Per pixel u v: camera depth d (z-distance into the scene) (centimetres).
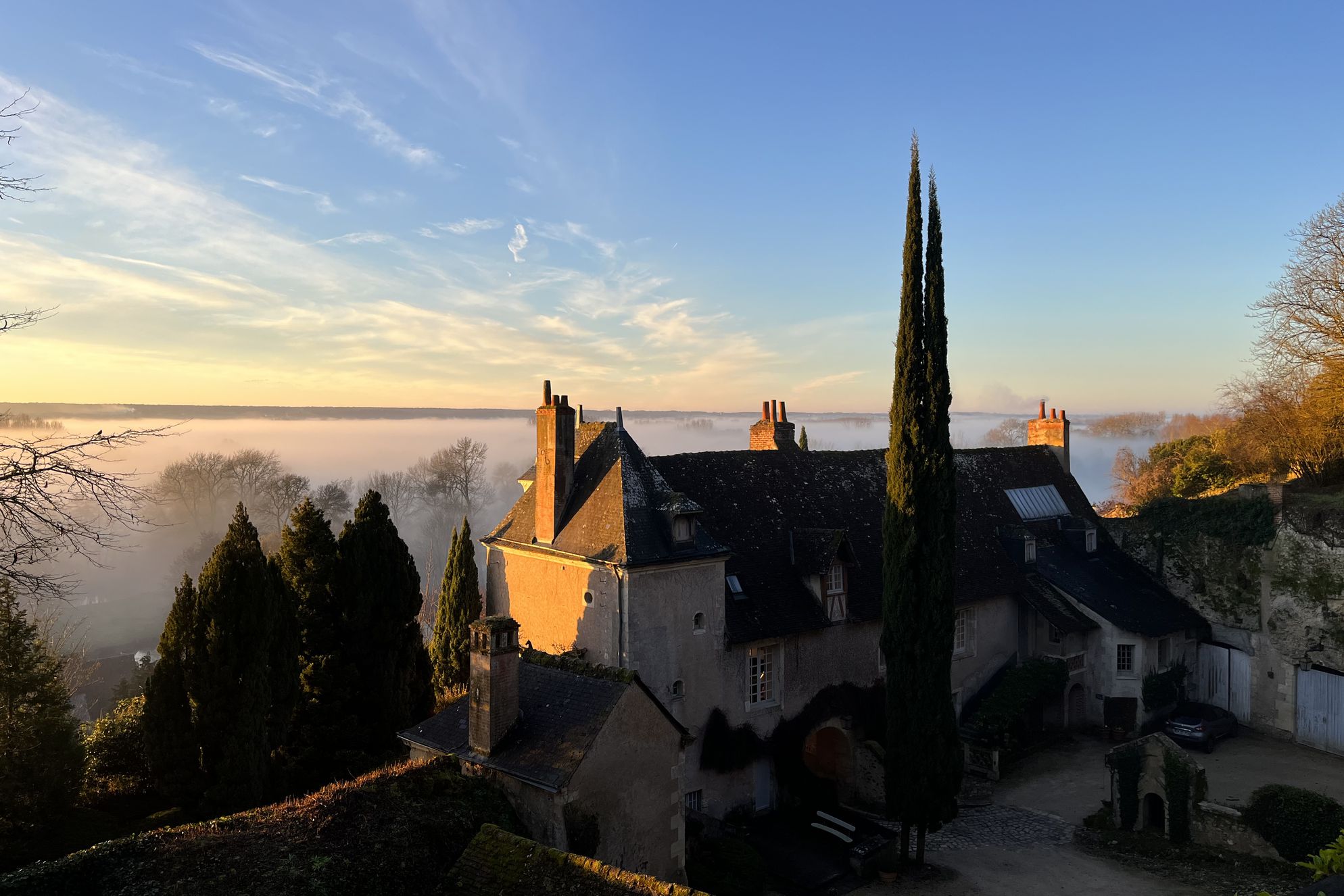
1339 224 3938
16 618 2000
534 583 2900
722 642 2672
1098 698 3584
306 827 1574
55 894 1368
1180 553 3872
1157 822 2689
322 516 2766
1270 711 3475
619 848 1838
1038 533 4012
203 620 2258
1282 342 4166
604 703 1866
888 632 2523
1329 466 4119
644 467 2800
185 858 1460
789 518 3200
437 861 1619
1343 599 3234
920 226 2548
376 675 2708
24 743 1938
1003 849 2603
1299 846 2339
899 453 2522
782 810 2783
